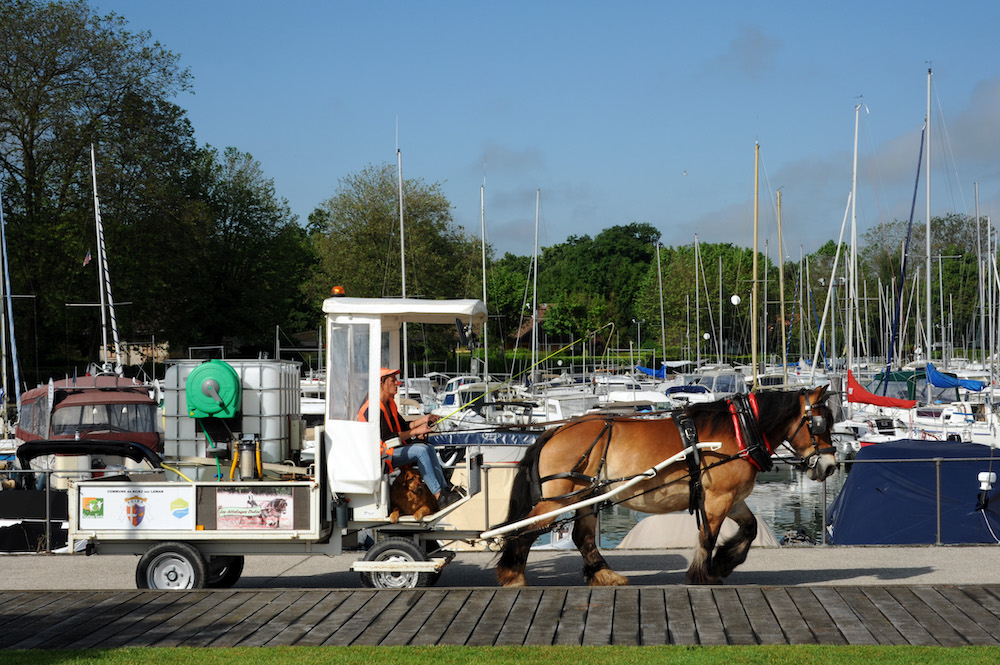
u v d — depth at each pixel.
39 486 16.98
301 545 9.72
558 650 7.14
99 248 40.62
